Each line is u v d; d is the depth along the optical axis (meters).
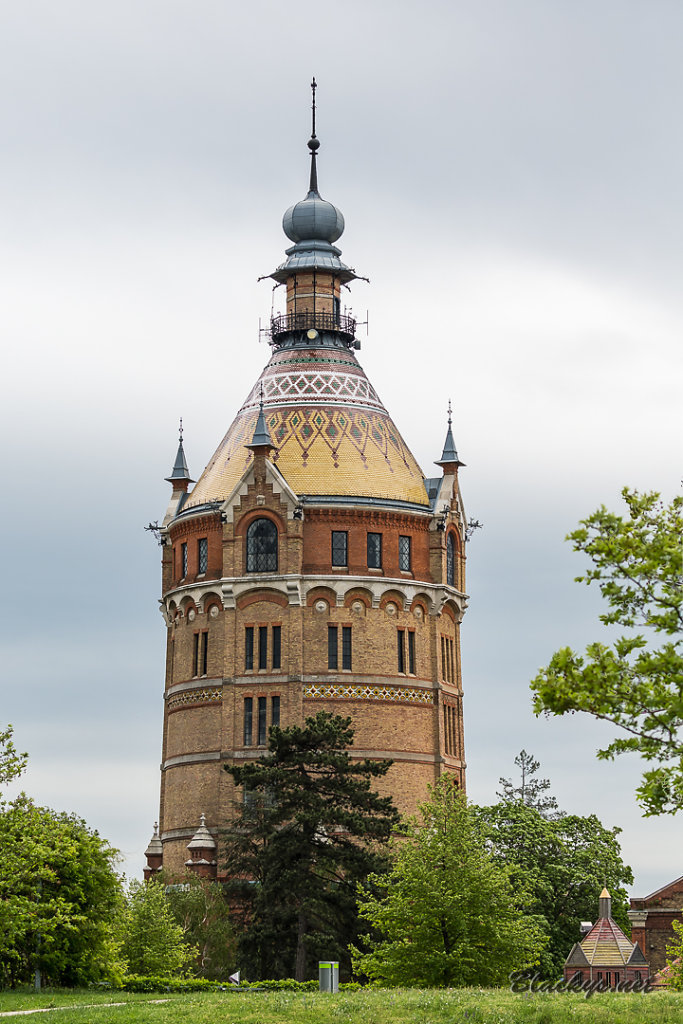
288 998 67.12
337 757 106.25
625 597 51.59
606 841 135.12
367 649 126.88
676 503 53.34
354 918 100.50
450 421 138.00
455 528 135.38
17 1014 66.19
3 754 78.81
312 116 147.50
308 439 131.25
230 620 127.81
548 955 124.31
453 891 85.19
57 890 87.62
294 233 141.75
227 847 113.12
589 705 49.09
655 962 134.25
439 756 128.50
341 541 128.50
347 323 140.88
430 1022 58.44
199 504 133.25
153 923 105.25
